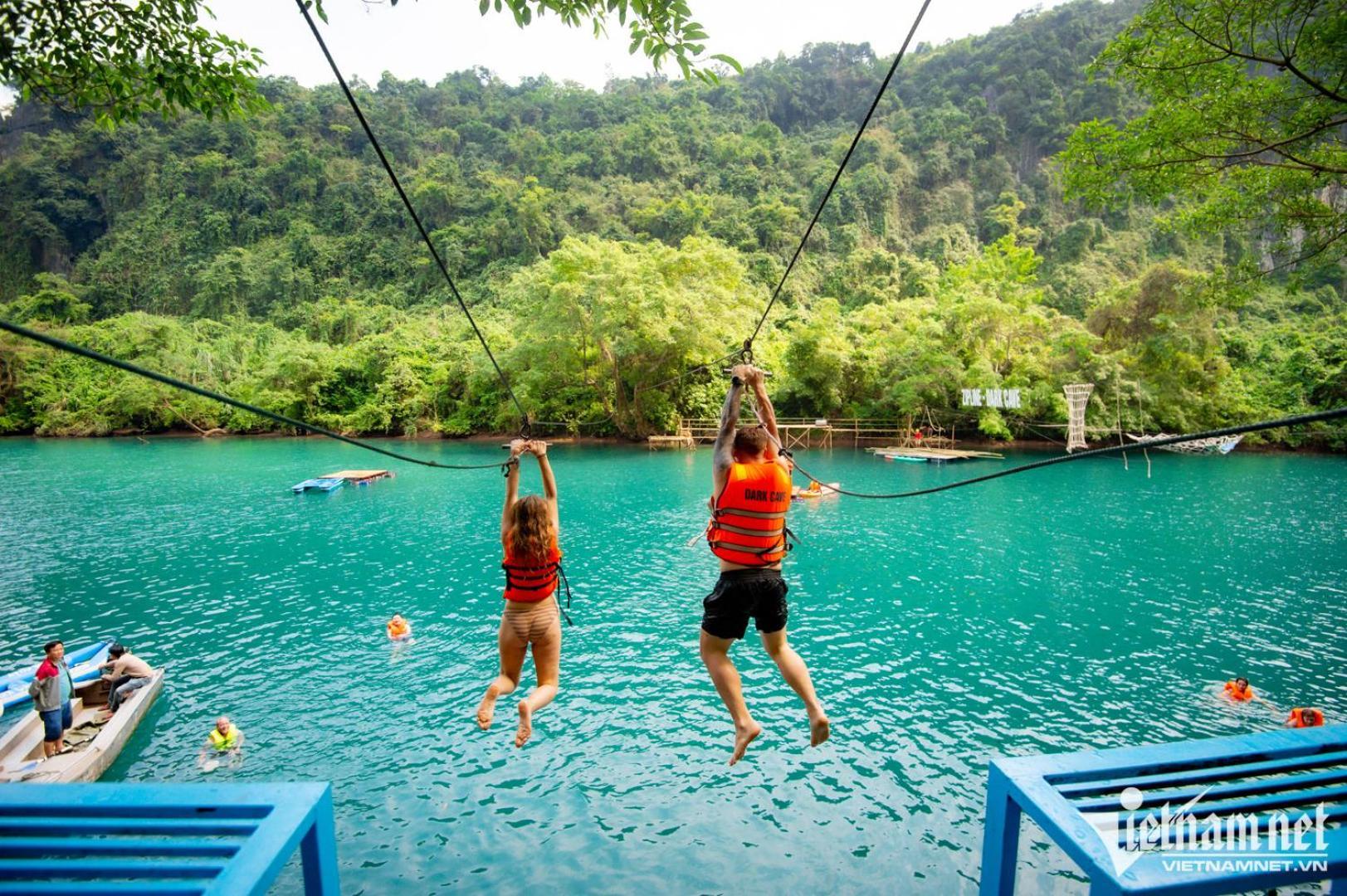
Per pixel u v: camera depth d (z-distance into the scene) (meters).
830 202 105.19
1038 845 10.45
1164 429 50.97
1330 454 51.00
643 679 15.54
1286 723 13.49
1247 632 18.05
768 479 4.36
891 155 113.31
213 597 21.36
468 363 63.84
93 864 3.43
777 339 65.94
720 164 120.12
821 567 23.61
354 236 104.50
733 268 56.91
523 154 125.25
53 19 7.75
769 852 10.38
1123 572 22.95
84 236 111.44
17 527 30.44
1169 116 14.01
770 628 4.37
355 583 22.58
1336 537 27.22
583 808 11.34
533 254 99.75
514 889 9.73
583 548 26.06
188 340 74.06
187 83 8.77
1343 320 61.38
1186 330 50.12
